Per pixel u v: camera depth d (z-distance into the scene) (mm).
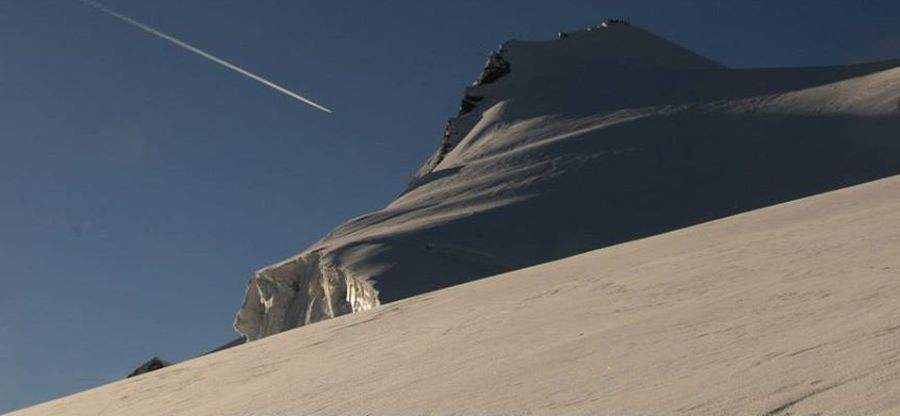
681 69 164250
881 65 134000
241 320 74812
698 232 22672
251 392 14984
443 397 10859
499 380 11023
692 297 13555
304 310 68312
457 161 129125
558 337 12977
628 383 9352
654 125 118188
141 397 17703
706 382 8617
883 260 13031
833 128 106438
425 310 19547
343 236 89000
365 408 11398
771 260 15133
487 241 75438
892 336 8523
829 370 7953
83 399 19891
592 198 90812
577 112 140250
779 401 7480
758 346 9516
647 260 18938
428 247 69750
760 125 111812
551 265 22875
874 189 23406
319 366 15867
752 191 93625
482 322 16047
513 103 153875
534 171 102000
